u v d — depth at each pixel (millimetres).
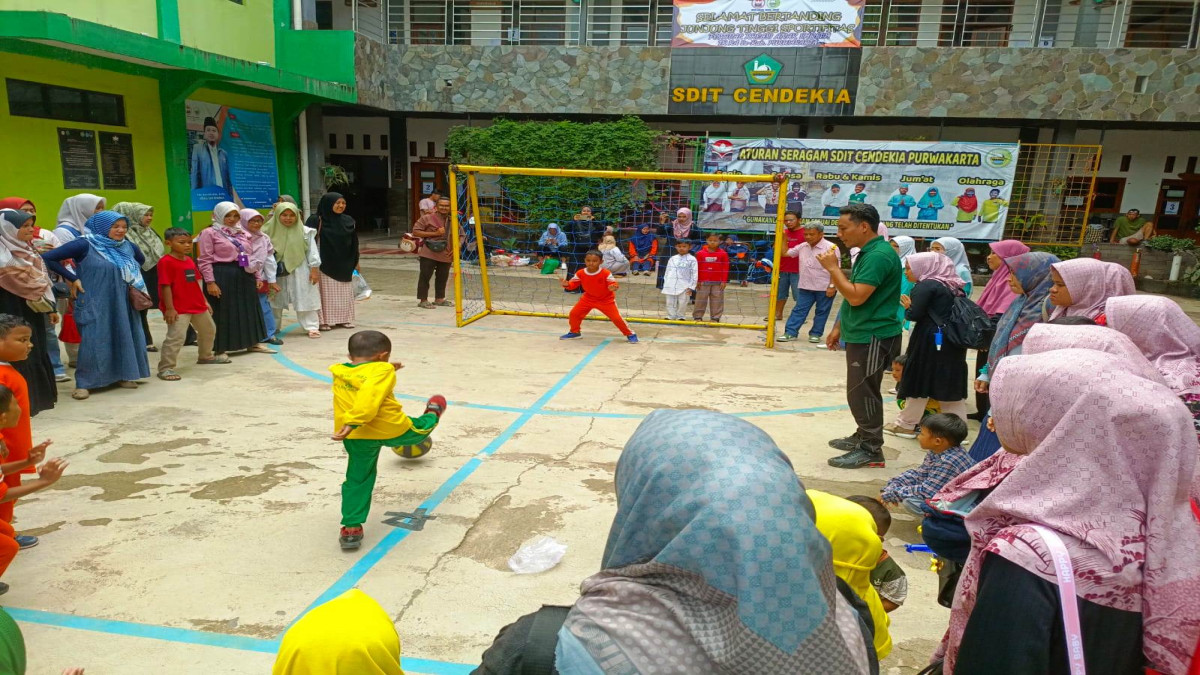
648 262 15719
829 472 5180
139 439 5438
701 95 16375
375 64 16156
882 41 16344
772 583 1104
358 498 3904
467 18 18516
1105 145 17641
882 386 7727
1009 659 1442
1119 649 1451
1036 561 1459
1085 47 15445
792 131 18656
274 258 8398
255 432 5648
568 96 16859
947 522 2242
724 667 1118
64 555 3785
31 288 5461
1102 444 1488
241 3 13133
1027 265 4504
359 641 1819
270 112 14328
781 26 15789
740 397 7051
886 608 2848
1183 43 15727
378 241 19625
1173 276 15555
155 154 11555
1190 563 1421
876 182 15562
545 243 15484
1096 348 1919
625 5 17859
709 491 1171
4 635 1986
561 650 1223
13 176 9281
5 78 9094
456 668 2992
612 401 6762
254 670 2947
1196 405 2650
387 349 4027
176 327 6938
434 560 3828
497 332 9773
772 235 15961
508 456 5309
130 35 9453
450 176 9641
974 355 9438
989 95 15445
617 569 1283
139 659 2992
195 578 3602
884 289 5016
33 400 5715
